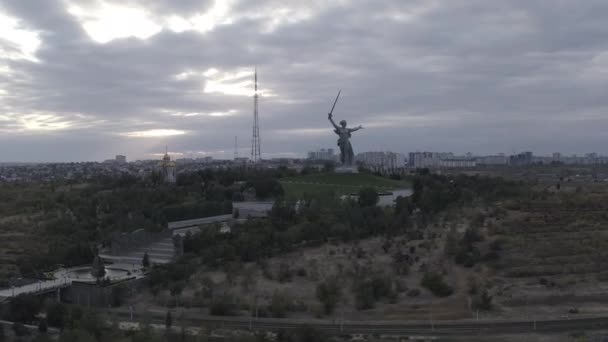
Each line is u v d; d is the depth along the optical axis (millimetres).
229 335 94750
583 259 137875
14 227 185625
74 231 175375
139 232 162875
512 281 127812
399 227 165375
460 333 98938
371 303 113625
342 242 158250
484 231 158625
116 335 93125
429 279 123250
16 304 106062
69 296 122188
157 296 121812
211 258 140875
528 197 199750
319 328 101125
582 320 106250
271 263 141125
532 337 96812
